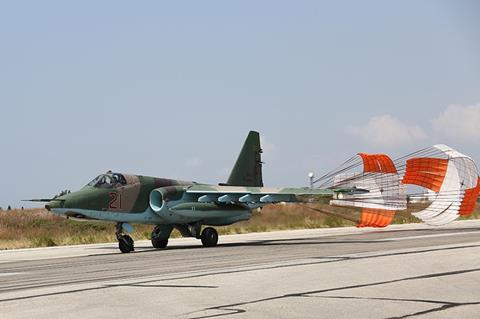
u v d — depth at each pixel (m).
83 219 32.88
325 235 44.94
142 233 49.66
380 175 44.75
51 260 28.20
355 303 13.62
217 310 13.15
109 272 21.08
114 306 13.84
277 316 12.44
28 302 14.61
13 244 42.06
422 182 48.00
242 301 14.10
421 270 18.72
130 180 33.88
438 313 12.52
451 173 48.34
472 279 16.86
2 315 13.09
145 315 12.80
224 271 19.64
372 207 45.28
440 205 48.78
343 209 61.75
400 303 13.57
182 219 35.28
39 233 53.88
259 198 36.41
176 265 22.67
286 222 58.91
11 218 68.31
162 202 34.12
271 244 34.44
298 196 37.94
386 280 16.84
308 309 13.05
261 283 16.61
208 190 35.94
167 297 14.82
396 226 58.19
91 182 33.31
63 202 31.81
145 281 17.73
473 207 48.38
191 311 13.12
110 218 32.97
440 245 28.59
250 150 42.38
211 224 37.22
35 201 31.94
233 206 37.44
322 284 16.30
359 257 23.08
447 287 15.66
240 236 46.47
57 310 13.51
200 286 16.34
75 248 37.91
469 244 28.34
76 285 17.45
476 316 12.26
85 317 12.71
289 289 15.58
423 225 59.16
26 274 21.55
